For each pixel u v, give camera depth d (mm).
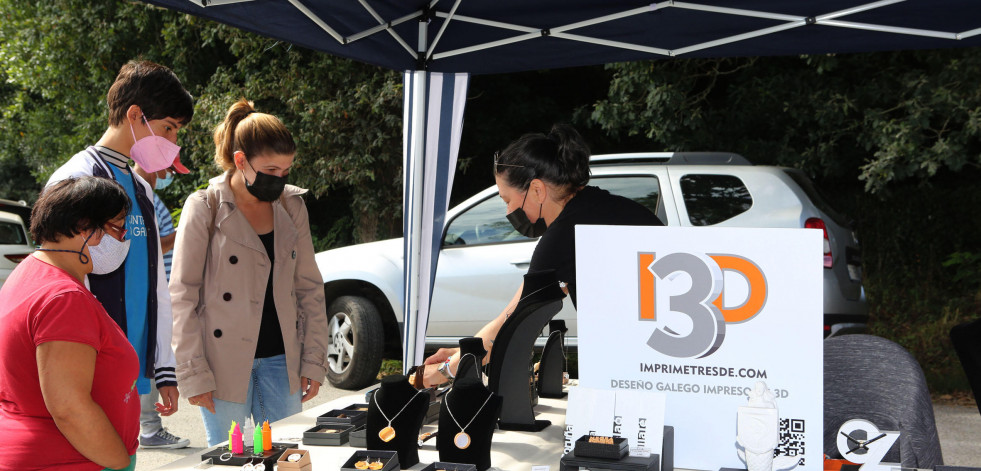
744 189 5629
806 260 1604
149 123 2488
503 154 2459
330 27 3398
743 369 1646
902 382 2068
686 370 1686
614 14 3592
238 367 2756
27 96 13203
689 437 1687
